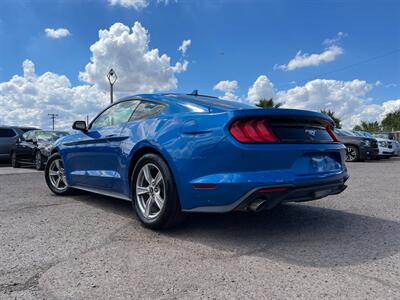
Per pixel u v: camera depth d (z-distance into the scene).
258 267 2.57
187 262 2.67
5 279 2.37
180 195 3.21
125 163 3.85
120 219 3.97
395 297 2.11
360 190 6.01
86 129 4.74
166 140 3.31
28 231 3.48
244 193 2.85
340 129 14.52
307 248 2.98
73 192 5.49
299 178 3.00
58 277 2.40
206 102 3.61
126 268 2.55
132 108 4.14
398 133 26.45
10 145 13.42
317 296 2.12
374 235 3.36
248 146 2.86
